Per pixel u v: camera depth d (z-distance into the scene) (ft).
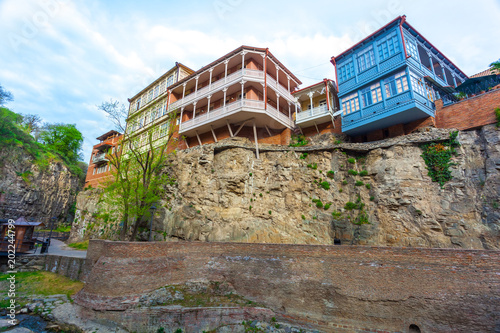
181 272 56.65
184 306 48.47
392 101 72.90
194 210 80.84
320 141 86.94
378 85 78.13
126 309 46.26
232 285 55.52
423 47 82.23
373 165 73.97
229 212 78.74
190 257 58.75
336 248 48.85
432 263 41.19
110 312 45.42
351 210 72.64
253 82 87.56
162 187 88.58
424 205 63.98
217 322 47.98
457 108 69.56
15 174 148.97
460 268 39.32
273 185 81.56
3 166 144.15
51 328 42.73
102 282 48.34
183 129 98.32
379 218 68.18
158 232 82.43
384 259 44.57
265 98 85.66
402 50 73.61
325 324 45.11
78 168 201.67
